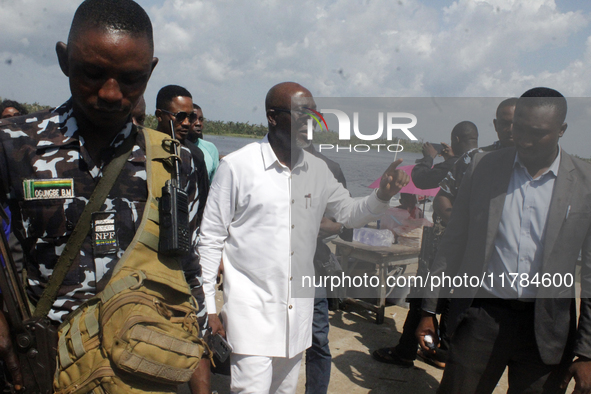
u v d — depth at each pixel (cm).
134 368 101
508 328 178
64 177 111
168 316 113
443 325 294
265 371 190
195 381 167
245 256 193
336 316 427
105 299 108
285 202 189
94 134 115
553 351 171
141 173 120
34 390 109
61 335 109
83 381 103
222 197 194
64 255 110
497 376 187
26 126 111
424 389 308
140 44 105
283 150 191
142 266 116
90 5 104
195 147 337
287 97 178
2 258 107
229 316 193
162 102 339
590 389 174
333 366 333
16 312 107
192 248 153
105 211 114
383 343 374
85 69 102
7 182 109
